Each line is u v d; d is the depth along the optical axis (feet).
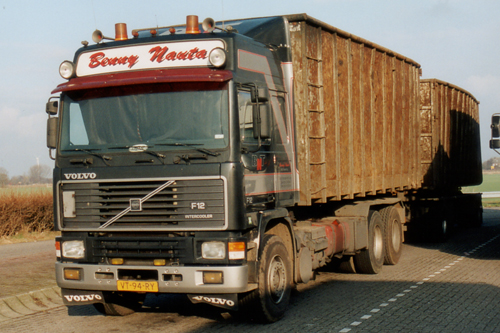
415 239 52.70
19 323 24.26
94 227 21.93
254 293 22.16
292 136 26.71
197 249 20.84
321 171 29.37
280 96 25.93
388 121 39.91
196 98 21.45
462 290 29.45
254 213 22.24
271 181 24.17
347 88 33.19
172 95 21.70
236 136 21.01
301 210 32.07
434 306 25.80
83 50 23.81
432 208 51.57
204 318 24.67
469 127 69.26
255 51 24.20
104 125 22.31
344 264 35.83
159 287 20.94
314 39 29.07
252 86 21.75
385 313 24.56
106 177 21.77
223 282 20.38
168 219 21.01
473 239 55.47
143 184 21.38
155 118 21.74
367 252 35.06
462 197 63.77
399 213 41.14
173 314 25.70
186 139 21.27
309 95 28.40
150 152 21.27
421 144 51.98
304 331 21.83
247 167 21.83
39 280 31.45
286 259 24.22
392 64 40.63
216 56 21.42
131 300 25.66
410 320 23.25
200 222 20.77
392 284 31.81
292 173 26.43
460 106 63.87
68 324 24.02
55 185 22.66
